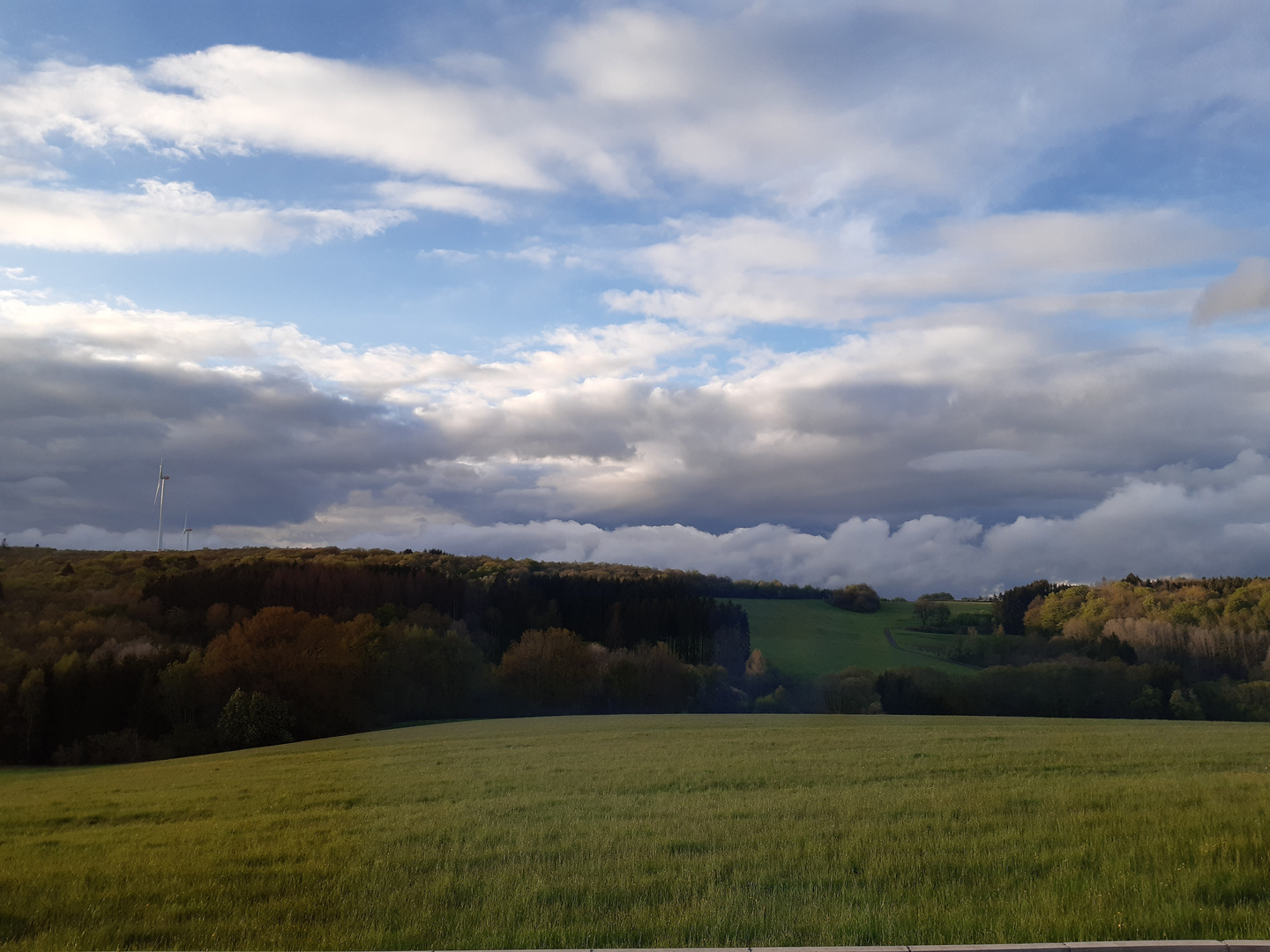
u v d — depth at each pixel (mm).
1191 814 13836
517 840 14617
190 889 11750
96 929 9977
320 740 50469
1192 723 48594
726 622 104875
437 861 13070
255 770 30719
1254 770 21594
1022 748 28781
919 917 9203
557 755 31078
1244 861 10781
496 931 9438
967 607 133000
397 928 9742
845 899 10164
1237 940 8258
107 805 22516
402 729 57062
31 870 13328
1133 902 9438
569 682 83500
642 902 10422
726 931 9047
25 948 9461
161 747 58625
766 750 30547
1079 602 116750
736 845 13438
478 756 31828
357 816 18234
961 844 12695
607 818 16766
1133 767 22984
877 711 81062
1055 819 14383
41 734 59312
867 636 118438
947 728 42156
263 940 9469
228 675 63188
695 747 32719
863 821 15078
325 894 11336
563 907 10305
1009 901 9672
